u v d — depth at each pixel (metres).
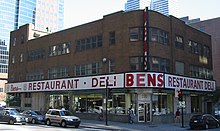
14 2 143.75
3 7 139.00
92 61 35.53
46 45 43.94
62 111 27.69
